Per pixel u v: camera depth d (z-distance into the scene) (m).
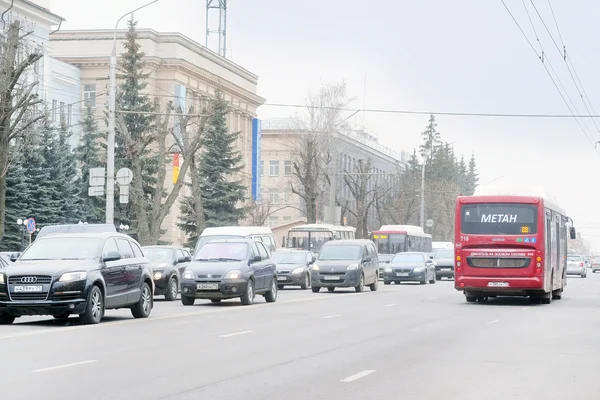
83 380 12.74
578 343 18.94
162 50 89.12
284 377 13.32
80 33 88.88
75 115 80.50
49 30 74.94
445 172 146.38
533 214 34.16
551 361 15.69
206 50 95.62
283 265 46.97
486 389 12.32
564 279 43.25
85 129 73.75
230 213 78.56
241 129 107.38
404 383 12.81
